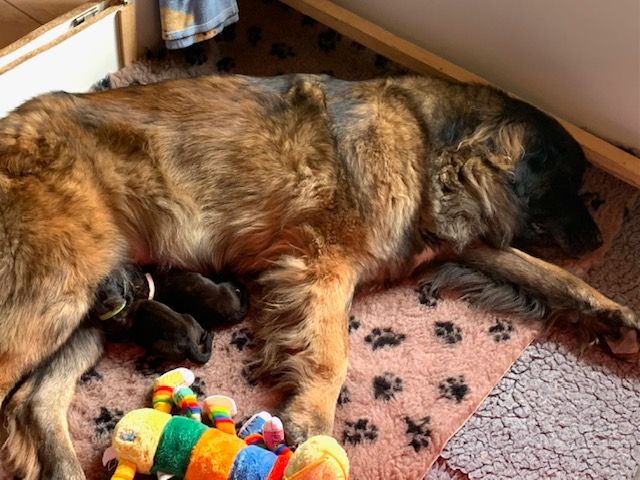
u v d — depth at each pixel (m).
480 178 1.29
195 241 1.25
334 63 1.63
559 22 1.37
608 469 1.18
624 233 1.42
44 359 1.14
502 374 1.24
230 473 1.01
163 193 1.21
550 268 1.32
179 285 1.22
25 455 1.08
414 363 1.24
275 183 1.23
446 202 1.28
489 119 1.31
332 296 1.22
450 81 1.37
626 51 1.33
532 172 1.32
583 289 1.29
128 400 1.18
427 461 1.14
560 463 1.18
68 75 1.46
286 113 1.24
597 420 1.22
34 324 1.09
